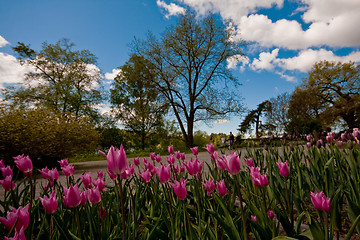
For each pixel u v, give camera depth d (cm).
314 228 107
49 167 891
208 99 2197
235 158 111
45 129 893
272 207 167
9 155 779
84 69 2417
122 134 2450
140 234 171
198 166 152
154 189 210
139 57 2200
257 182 138
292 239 99
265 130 3916
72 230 144
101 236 138
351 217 141
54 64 2319
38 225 181
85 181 158
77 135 1027
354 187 185
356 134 313
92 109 2422
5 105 872
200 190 192
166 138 2348
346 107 2770
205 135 2666
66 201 113
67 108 2339
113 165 95
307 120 2906
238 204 216
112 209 196
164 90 2195
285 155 307
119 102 2388
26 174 146
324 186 205
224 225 112
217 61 2198
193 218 194
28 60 2230
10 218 92
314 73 3588
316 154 272
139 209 187
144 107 2252
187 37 2158
